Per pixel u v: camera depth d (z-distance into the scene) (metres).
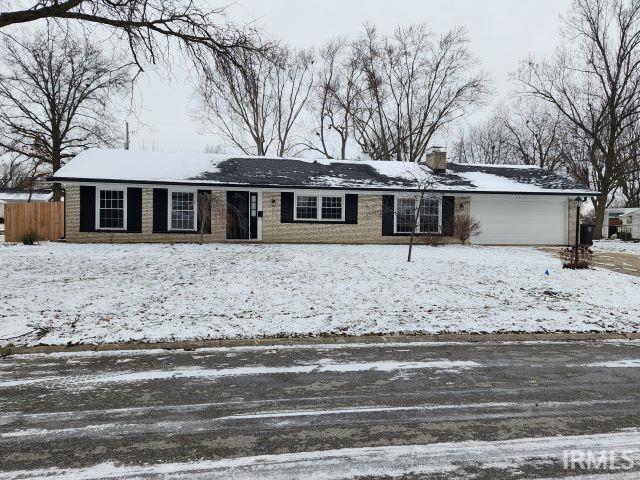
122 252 16.17
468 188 22.52
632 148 36.41
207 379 5.82
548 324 8.76
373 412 4.83
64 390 5.41
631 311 9.77
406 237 22.31
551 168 45.78
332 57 40.56
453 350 7.30
